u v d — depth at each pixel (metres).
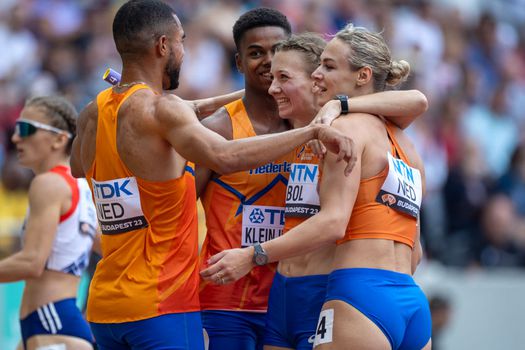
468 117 46.16
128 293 14.47
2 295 26.81
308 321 15.24
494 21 50.72
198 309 14.90
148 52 14.72
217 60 41.56
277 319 15.76
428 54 47.53
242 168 13.85
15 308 26.95
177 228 14.61
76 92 39.16
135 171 14.39
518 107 49.38
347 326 14.00
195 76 40.59
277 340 15.78
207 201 17.34
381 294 14.15
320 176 14.89
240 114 17.52
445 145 43.44
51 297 19.95
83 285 25.42
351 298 14.09
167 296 14.43
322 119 14.29
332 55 15.16
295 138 13.74
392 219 14.57
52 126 20.11
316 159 15.50
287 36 17.42
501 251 38.41
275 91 16.44
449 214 39.22
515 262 38.22
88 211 20.39
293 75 16.28
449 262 36.84
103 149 14.63
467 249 37.66
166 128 14.08
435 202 39.31
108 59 40.56
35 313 19.95
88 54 40.88
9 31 40.88
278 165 17.08
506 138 47.25
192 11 42.53
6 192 33.69
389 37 46.19
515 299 33.25
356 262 14.31
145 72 14.81
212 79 41.09
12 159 34.22
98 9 42.53
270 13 17.34
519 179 41.53
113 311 14.59
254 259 13.96
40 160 20.19
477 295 32.91
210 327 17.08
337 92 15.17
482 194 40.38
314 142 14.09
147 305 14.36
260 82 17.27
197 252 15.03
